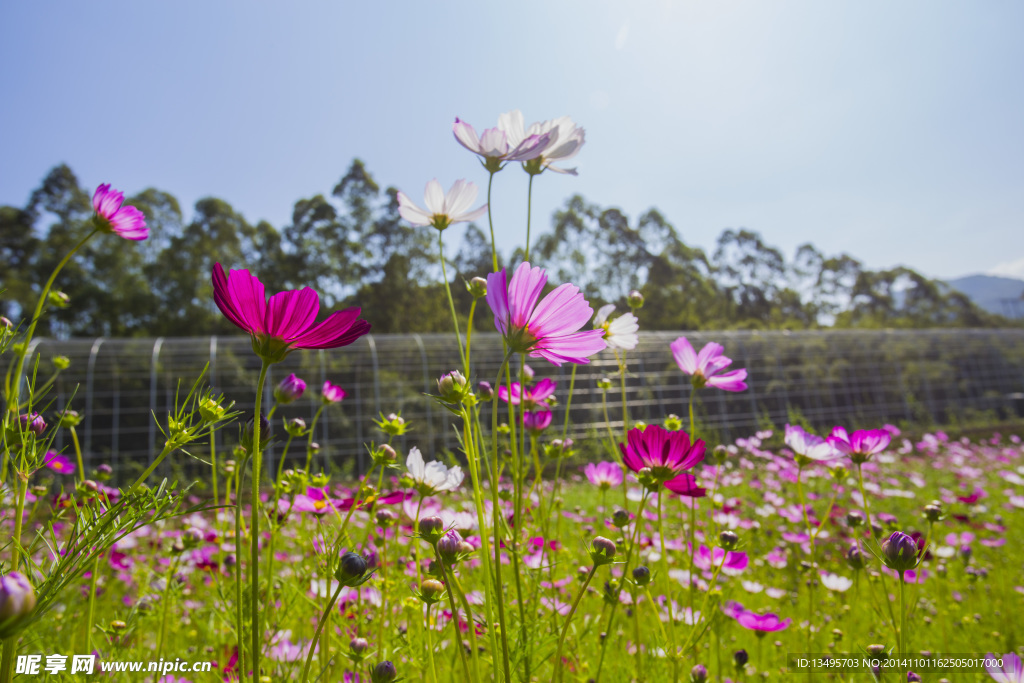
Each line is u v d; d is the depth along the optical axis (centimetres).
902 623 52
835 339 842
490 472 42
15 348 47
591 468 81
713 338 757
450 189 59
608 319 79
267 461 525
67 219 941
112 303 896
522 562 65
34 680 53
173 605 83
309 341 33
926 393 868
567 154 55
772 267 1580
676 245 1248
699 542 110
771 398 752
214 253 977
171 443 42
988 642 106
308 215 1025
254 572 31
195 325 931
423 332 984
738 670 74
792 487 248
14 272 870
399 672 57
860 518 83
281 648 66
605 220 1157
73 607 81
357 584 40
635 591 64
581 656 70
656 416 674
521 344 42
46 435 47
